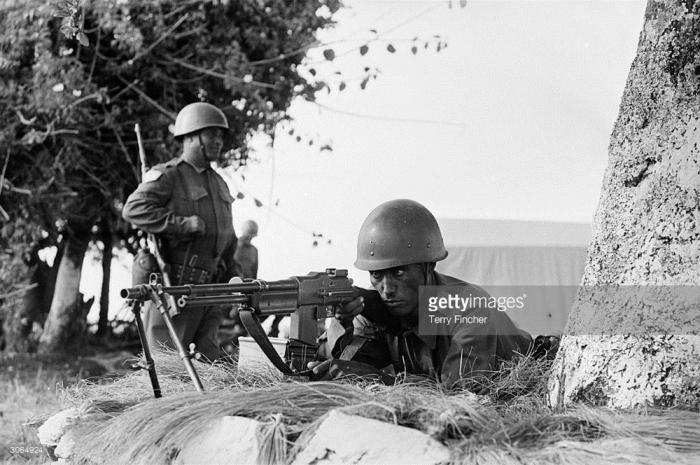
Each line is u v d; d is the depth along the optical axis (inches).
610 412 115.5
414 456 100.5
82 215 545.6
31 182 510.0
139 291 133.0
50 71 460.8
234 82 502.6
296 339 153.5
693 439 104.3
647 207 128.8
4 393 398.6
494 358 153.3
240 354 201.3
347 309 156.9
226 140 529.3
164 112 506.9
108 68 498.3
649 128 131.4
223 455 111.7
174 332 133.2
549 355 167.3
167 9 503.5
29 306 570.3
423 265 156.9
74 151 502.9
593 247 134.8
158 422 124.0
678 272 123.7
